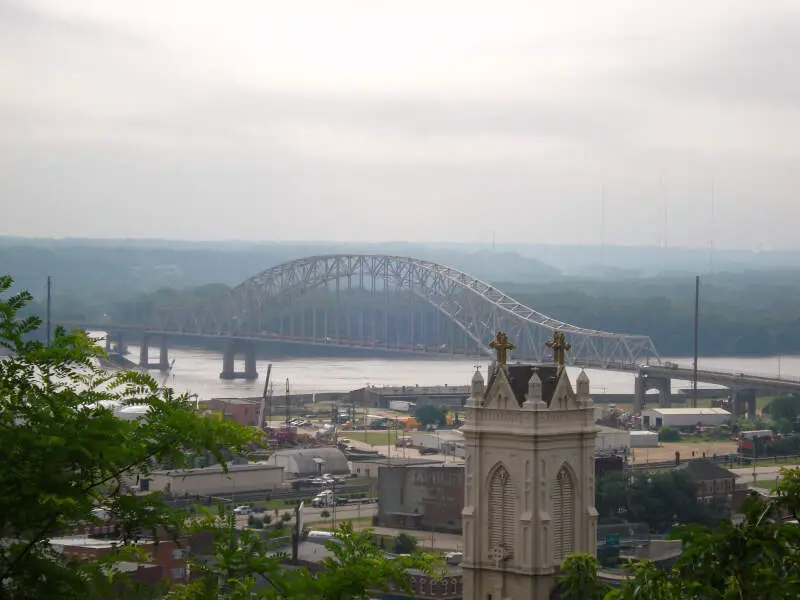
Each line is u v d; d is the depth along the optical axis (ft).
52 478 137.69
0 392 148.25
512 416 417.28
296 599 162.61
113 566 159.63
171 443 151.12
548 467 416.26
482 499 423.23
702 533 204.64
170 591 161.58
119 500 149.28
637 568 235.61
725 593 201.26
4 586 136.26
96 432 142.82
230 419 160.35
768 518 209.15
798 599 193.57
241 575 163.32
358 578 167.53
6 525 136.36
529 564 414.00
